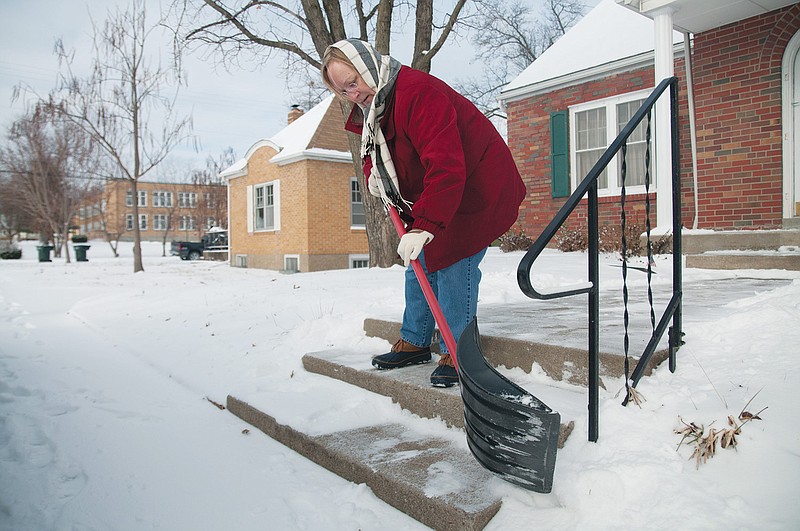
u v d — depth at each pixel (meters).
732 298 3.45
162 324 5.29
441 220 1.80
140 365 4.01
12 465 2.19
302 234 14.71
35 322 6.34
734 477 1.46
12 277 13.90
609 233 9.16
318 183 14.70
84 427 2.63
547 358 2.25
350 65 2.01
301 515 1.77
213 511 1.81
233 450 2.32
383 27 8.76
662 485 1.48
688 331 2.32
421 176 2.13
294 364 3.31
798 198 6.69
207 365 3.68
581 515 1.50
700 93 7.46
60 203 23.33
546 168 10.72
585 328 2.66
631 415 1.77
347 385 2.74
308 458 2.19
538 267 7.03
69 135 21.72
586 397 2.02
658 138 6.84
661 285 4.54
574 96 10.24
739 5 6.58
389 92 2.04
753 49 6.95
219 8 9.41
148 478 2.07
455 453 1.96
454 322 2.26
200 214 36.59
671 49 6.58
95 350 4.62
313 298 5.37
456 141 1.84
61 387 3.37
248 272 15.55
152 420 2.73
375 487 1.84
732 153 7.20
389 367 2.65
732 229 7.15
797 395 1.66
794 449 1.48
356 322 3.68
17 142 22.16
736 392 1.75
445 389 2.23
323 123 15.08
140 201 53.75
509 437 1.56
